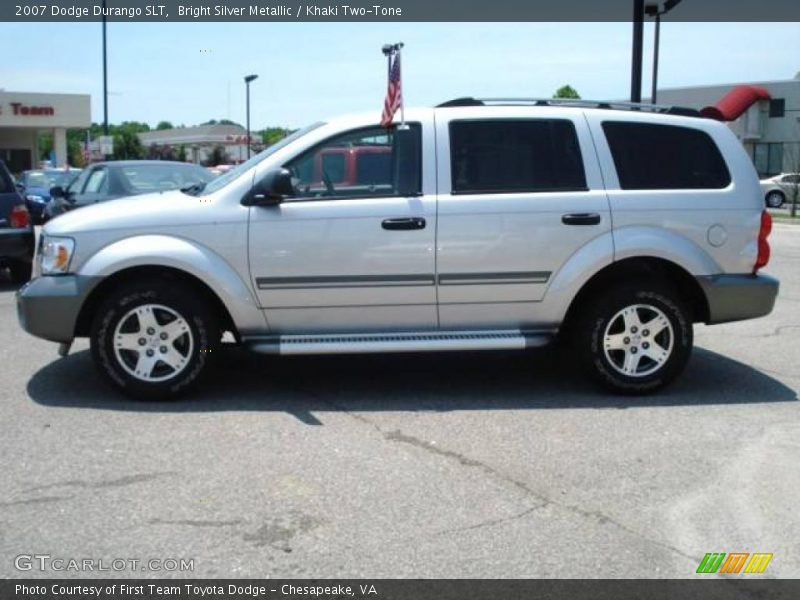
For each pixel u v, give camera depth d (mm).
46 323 5758
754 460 4816
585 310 6020
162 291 5730
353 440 5109
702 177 6078
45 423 5406
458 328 6012
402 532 3912
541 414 5656
